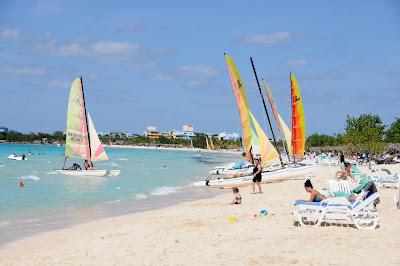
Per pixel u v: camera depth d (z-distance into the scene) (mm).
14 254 12734
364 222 14297
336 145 127938
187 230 15047
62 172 46812
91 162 48125
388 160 65812
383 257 10766
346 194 16297
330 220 15750
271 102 43906
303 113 40469
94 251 12406
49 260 11602
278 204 21312
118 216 20328
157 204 24906
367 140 79125
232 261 10727
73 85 46969
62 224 18219
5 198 27156
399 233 13484
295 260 10617
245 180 34500
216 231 14609
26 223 18469
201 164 84875
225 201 24219
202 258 11117
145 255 11688
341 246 11906
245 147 36344
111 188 34562
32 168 57312
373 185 16141
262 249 11805
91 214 21078
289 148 46531
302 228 14570
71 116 46938
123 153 155625
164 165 76750
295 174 35719
